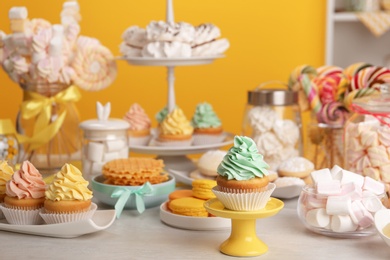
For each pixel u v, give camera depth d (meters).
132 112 1.68
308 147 1.62
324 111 1.58
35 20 1.61
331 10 2.45
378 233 1.20
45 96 1.57
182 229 1.27
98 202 1.42
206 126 1.67
